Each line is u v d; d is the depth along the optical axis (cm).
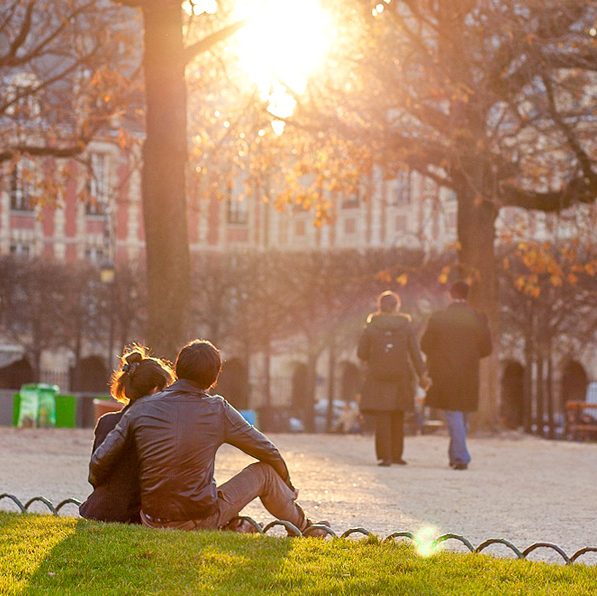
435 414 4606
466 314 1738
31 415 3109
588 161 2562
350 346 5559
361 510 1169
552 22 2430
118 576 636
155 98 1941
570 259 2731
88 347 6931
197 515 785
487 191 2505
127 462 809
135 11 2834
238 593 595
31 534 750
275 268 5597
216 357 802
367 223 7381
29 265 5838
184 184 1966
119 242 7406
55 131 2822
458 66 2320
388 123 2609
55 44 2997
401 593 598
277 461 825
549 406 4984
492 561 700
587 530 1059
